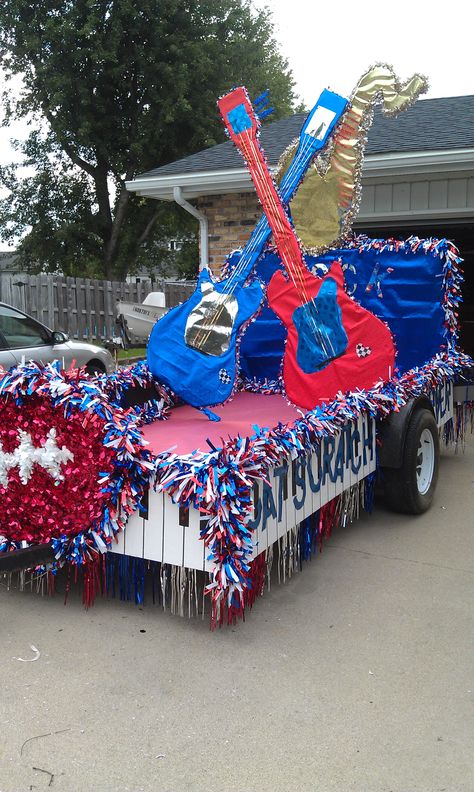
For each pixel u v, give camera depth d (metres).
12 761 2.49
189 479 3.15
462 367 5.69
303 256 4.55
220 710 2.79
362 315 4.64
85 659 3.18
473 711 2.79
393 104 4.57
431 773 2.43
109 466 3.38
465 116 9.85
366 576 4.12
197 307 4.33
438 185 8.55
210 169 8.84
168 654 3.22
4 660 3.17
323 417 3.94
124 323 12.84
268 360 6.21
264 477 3.24
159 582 3.72
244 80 25.05
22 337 7.97
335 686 2.96
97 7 21.77
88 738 2.62
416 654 3.23
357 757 2.51
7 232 26.86
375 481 5.17
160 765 2.47
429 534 4.86
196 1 22.86
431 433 5.36
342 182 4.70
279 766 2.47
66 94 22.25
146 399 4.88
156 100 22.50
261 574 3.58
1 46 23.31
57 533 3.57
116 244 26.14
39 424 3.51
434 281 5.48
